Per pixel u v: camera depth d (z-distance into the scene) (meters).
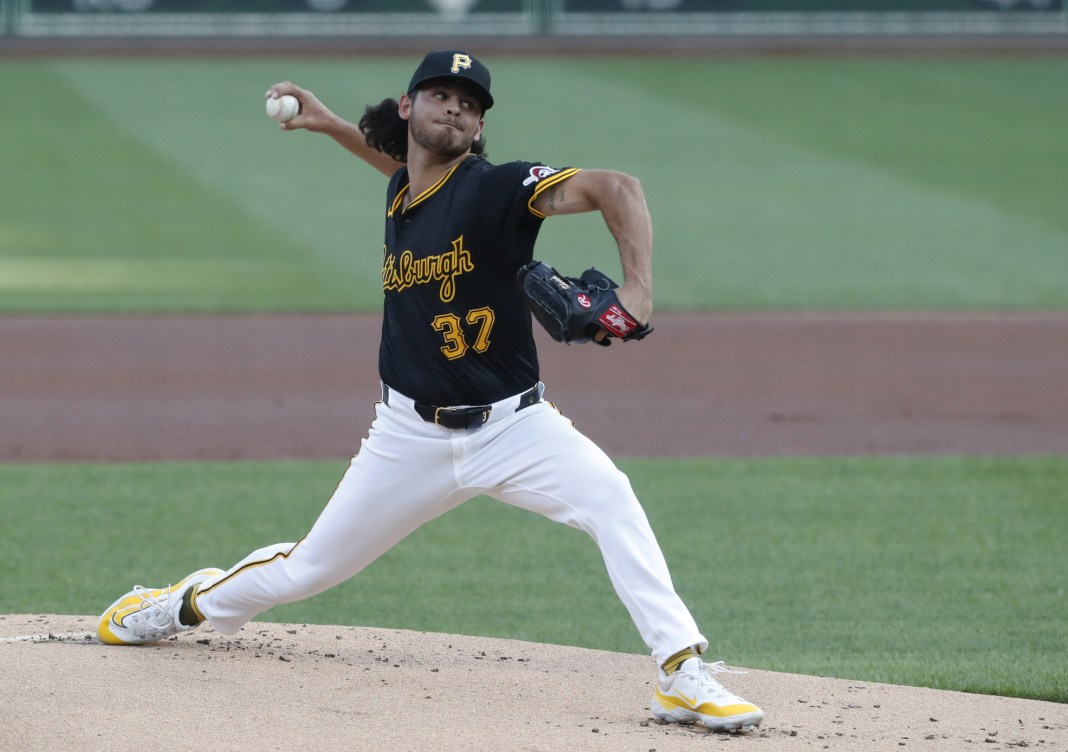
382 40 119.31
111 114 96.62
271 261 62.19
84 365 44.66
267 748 13.74
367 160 17.77
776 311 54.03
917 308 54.44
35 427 36.62
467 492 15.65
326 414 38.50
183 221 70.38
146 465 32.56
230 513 28.16
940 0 121.56
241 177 80.56
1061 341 49.06
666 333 50.59
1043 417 38.56
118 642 17.34
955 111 101.38
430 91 14.88
